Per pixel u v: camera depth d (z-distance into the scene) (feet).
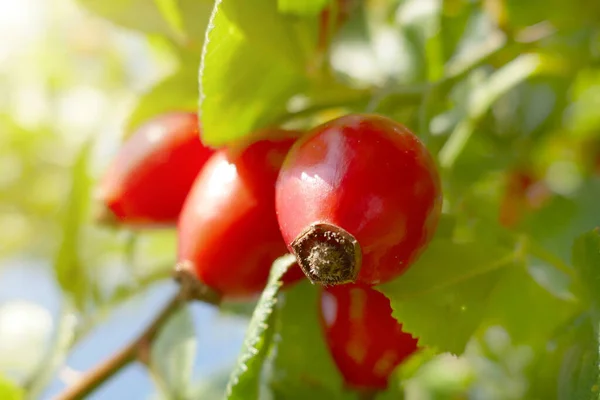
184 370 0.47
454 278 0.43
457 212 0.50
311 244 0.38
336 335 0.44
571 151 0.67
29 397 0.50
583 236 0.43
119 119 0.54
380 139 0.39
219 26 0.41
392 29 0.58
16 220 0.88
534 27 0.55
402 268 0.39
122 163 0.47
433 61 0.55
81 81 0.83
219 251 0.42
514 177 0.60
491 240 0.46
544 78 0.59
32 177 0.85
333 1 0.46
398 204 0.38
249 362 0.40
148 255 0.59
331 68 0.47
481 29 0.56
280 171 0.40
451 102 0.52
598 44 0.56
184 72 0.50
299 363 0.46
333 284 0.39
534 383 0.49
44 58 0.82
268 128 0.44
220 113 0.43
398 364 0.44
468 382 0.61
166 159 0.46
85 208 0.55
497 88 0.55
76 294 0.54
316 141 0.39
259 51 0.43
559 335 0.45
